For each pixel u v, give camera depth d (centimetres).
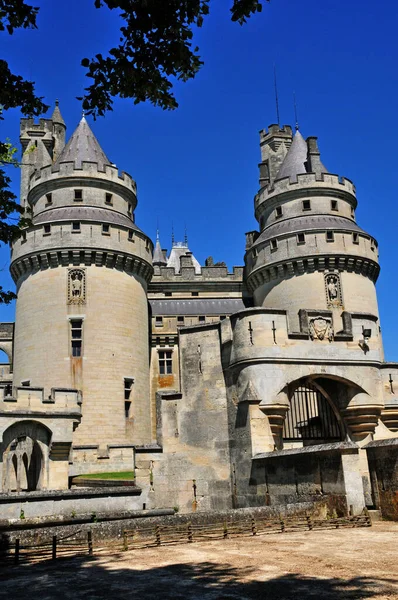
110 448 3334
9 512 1962
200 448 2431
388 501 1639
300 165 4747
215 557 1141
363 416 2416
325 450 1722
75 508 2136
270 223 4566
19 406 2764
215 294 5147
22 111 1098
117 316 3859
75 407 2902
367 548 1184
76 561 1170
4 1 911
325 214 4372
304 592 830
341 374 2394
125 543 1289
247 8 845
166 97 962
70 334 3744
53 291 3803
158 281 5109
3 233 1324
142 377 3925
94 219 3897
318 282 4181
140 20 900
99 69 937
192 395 2505
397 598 776
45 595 876
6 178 1309
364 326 2491
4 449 2698
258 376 2284
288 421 2864
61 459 2841
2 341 4944
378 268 4428
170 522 1424
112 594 866
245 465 2238
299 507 1605
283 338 2342
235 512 1515
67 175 4044
